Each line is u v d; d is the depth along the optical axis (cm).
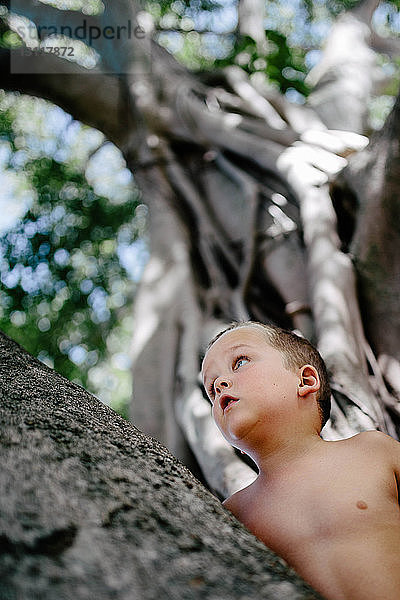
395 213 384
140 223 1065
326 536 155
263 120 637
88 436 131
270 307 460
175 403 421
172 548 104
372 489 164
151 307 498
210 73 700
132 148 647
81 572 93
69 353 1040
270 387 184
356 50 838
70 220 1059
